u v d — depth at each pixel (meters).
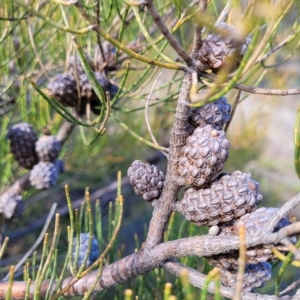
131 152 0.89
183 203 0.44
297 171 0.41
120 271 0.46
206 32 0.45
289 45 0.50
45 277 0.47
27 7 0.39
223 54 0.42
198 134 0.43
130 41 0.55
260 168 1.63
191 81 0.42
